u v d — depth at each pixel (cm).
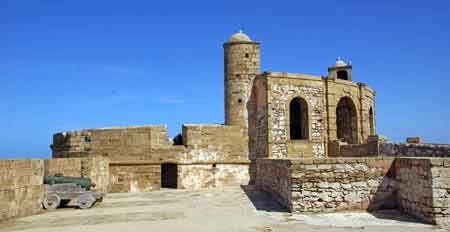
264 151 3431
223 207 1964
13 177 1795
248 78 4169
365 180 1667
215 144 3403
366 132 4028
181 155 3288
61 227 1548
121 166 3212
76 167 2617
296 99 3641
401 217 1533
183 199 2397
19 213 1828
